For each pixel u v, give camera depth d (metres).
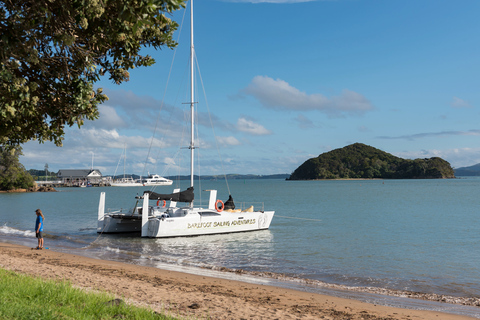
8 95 6.43
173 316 6.96
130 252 18.61
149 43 8.51
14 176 110.06
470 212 39.81
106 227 24.11
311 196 75.38
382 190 103.88
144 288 10.13
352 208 45.53
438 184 160.75
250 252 18.56
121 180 177.38
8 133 8.12
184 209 23.69
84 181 174.00
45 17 6.46
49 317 5.70
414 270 14.73
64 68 7.56
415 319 8.52
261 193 91.19
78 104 7.57
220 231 23.88
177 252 18.69
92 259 16.27
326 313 8.68
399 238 22.81
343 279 13.38
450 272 14.41
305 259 16.89
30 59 6.54
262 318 7.79
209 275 13.73
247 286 11.69
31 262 13.70
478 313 9.46
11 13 6.41
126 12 5.41
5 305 5.87
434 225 29.12
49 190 120.00
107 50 8.15
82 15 6.24
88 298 7.26
